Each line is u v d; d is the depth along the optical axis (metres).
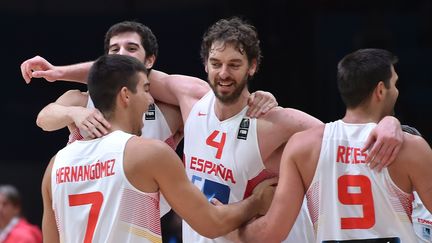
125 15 21.69
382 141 7.26
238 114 8.30
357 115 7.62
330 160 7.49
